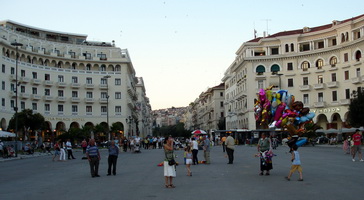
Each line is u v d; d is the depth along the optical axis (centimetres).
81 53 8038
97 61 8031
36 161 3328
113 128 7531
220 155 3550
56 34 8144
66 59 7744
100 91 8044
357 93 5278
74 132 6412
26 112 5831
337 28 6712
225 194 1195
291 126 2205
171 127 18638
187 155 1803
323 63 6988
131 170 2147
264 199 1091
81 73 7881
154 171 2053
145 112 14675
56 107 7500
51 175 1961
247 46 7706
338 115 6856
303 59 7212
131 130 9200
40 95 7188
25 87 6950
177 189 1336
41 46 7488
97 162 1838
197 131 4838
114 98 8131
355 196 1116
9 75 6462
